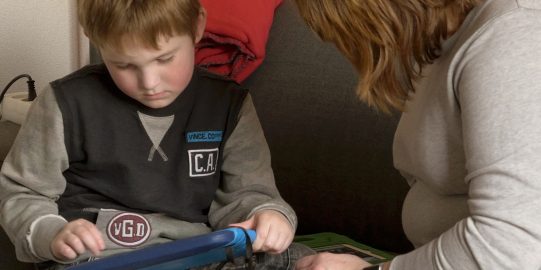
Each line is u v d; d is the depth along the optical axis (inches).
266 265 43.0
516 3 30.1
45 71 66.5
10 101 58.6
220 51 57.9
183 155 44.9
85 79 43.7
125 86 41.2
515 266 29.0
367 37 31.2
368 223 55.1
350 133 55.4
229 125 46.3
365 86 32.2
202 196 45.9
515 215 28.7
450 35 33.0
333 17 31.4
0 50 62.3
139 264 31.7
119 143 43.4
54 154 42.5
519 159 28.5
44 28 65.4
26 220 41.3
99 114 43.3
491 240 29.2
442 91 33.4
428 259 31.8
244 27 57.1
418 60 32.7
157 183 44.2
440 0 31.0
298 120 57.6
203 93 45.9
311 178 57.0
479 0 32.0
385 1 30.4
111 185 43.8
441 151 35.1
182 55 41.1
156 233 43.6
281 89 58.7
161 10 38.6
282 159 58.0
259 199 45.3
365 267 35.3
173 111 44.4
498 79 29.1
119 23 38.2
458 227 31.0
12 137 55.4
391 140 53.5
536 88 28.5
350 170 55.3
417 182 39.8
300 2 32.7
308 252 45.9
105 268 31.1
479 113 29.5
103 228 42.5
